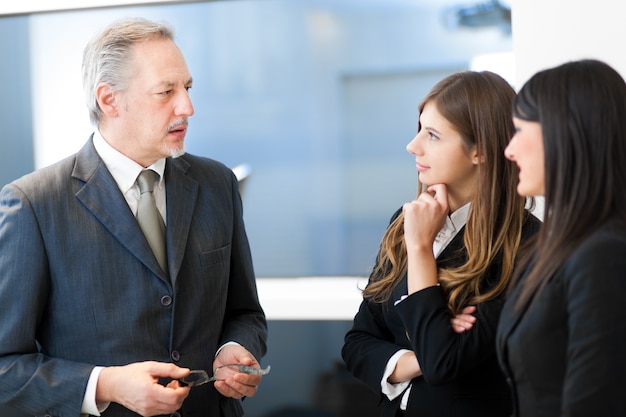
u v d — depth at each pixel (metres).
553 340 1.28
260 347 2.03
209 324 1.92
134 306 1.81
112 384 1.71
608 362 1.18
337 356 3.14
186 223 1.91
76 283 1.79
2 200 1.81
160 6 3.43
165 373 1.71
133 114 1.83
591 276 1.21
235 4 3.42
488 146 1.68
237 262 2.07
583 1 2.44
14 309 1.76
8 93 3.45
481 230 1.69
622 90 1.30
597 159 1.28
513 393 1.38
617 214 1.28
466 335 1.62
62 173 1.85
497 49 3.26
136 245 1.82
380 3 3.33
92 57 1.86
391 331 1.86
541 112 1.32
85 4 3.27
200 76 3.48
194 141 3.51
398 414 1.77
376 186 3.39
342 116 3.40
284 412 3.20
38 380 1.72
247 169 3.48
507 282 1.66
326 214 3.44
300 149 3.44
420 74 3.33
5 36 3.43
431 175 1.74
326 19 3.37
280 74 3.43
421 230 1.70
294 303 3.16
